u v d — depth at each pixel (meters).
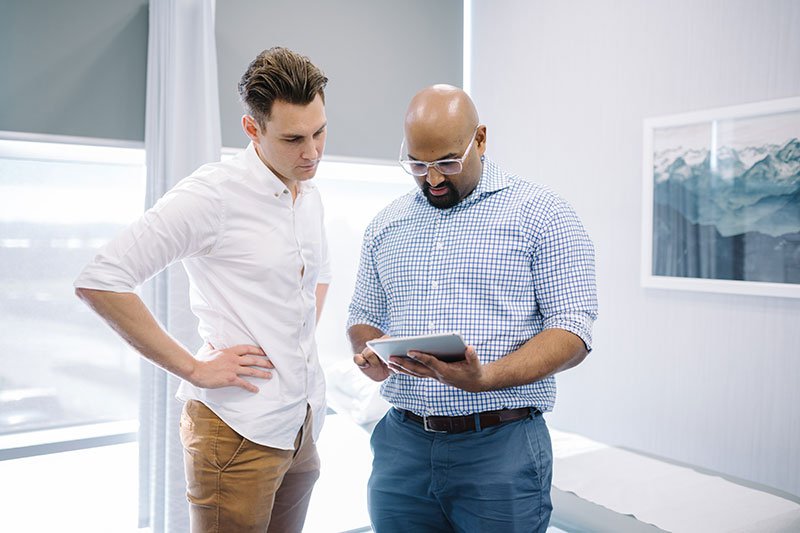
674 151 2.60
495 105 3.38
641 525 1.90
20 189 2.52
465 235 1.44
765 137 2.34
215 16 2.63
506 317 1.40
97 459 2.64
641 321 2.76
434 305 1.45
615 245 2.85
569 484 2.22
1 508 2.50
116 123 2.43
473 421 1.39
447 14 3.38
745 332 2.42
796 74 2.26
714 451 2.52
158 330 1.31
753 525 1.87
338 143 3.00
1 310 2.51
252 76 1.30
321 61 2.93
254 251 1.38
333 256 3.43
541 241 1.39
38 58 2.28
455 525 1.46
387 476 1.52
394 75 3.17
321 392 1.58
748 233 2.39
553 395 1.49
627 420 2.82
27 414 2.58
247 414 1.39
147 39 2.48
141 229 1.27
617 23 2.81
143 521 2.36
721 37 2.46
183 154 2.32
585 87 2.94
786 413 2.31
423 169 1.40
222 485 1.40
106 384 2.72
